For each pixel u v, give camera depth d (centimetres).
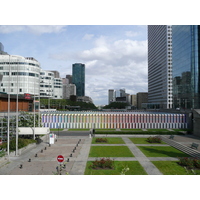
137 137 4584
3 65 10738
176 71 11325
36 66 11731
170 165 2509
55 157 2884
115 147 3522
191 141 4003
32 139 3903
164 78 17250
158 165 2508
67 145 3694
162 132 4891
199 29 9319
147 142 3997
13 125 3928
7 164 2545
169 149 3400
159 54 18838
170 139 4153
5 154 2919
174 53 11669
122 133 4791
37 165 2511
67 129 5766
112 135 4775
